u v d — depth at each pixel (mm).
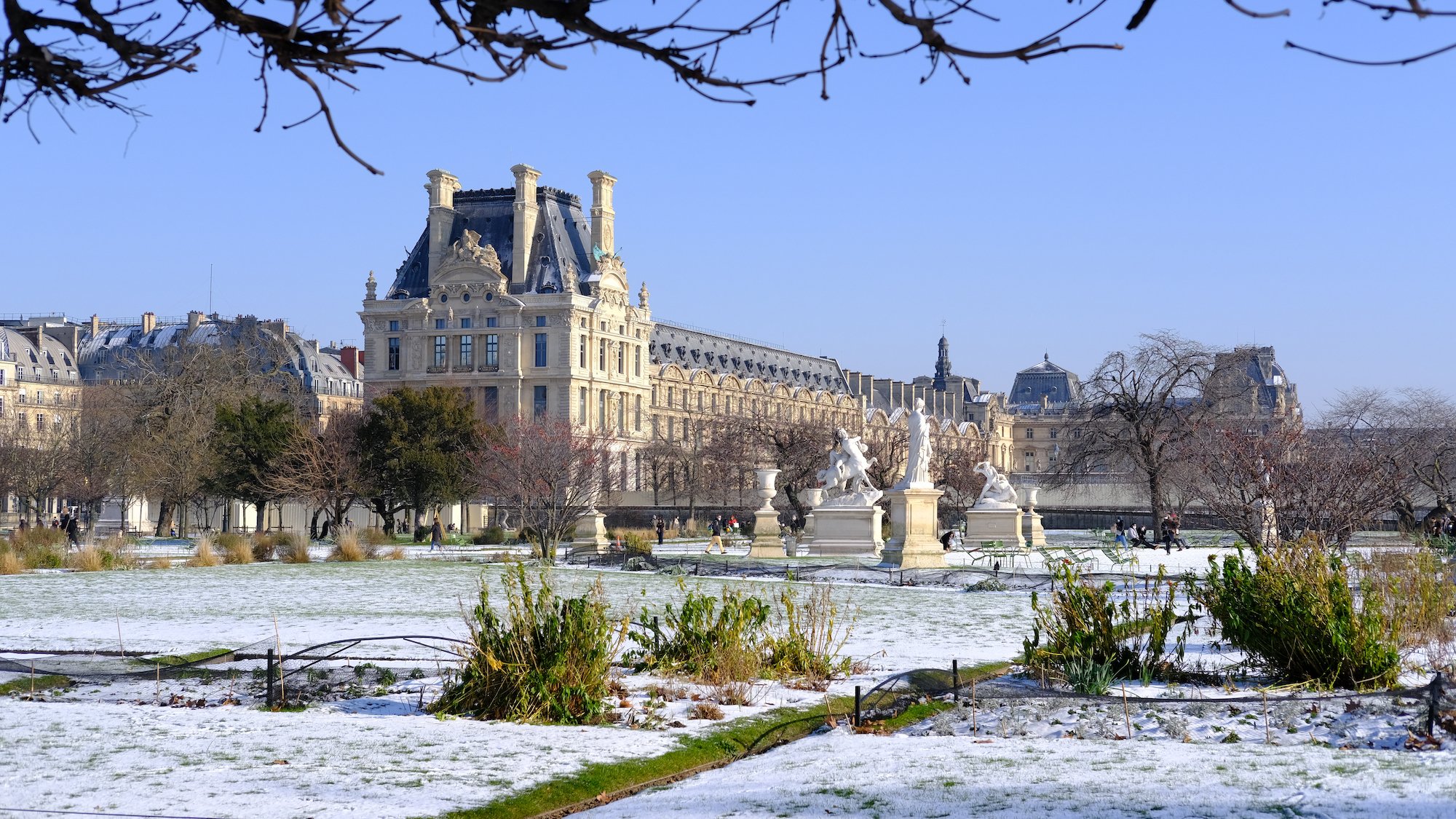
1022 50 7598
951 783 15562
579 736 18875
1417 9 6312
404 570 60438
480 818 14477
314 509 121812
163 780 15812
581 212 185875
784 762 17234
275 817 14094
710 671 23688
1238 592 23953
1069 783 15453
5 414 164125
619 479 150875
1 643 29812
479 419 110812
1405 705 20531
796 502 114625
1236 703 21328
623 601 42969
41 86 8102
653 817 14445
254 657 24609
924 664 26016
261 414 100812
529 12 8094
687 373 199375
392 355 179375
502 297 172375
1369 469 52156
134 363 127312
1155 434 90250
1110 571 56000
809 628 27531
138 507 125438
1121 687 23219
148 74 8148
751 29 7965
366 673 24797
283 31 8141
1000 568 61719
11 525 147875
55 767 16500
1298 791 14789
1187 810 13977
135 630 32625
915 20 7605
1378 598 23516
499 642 21047
